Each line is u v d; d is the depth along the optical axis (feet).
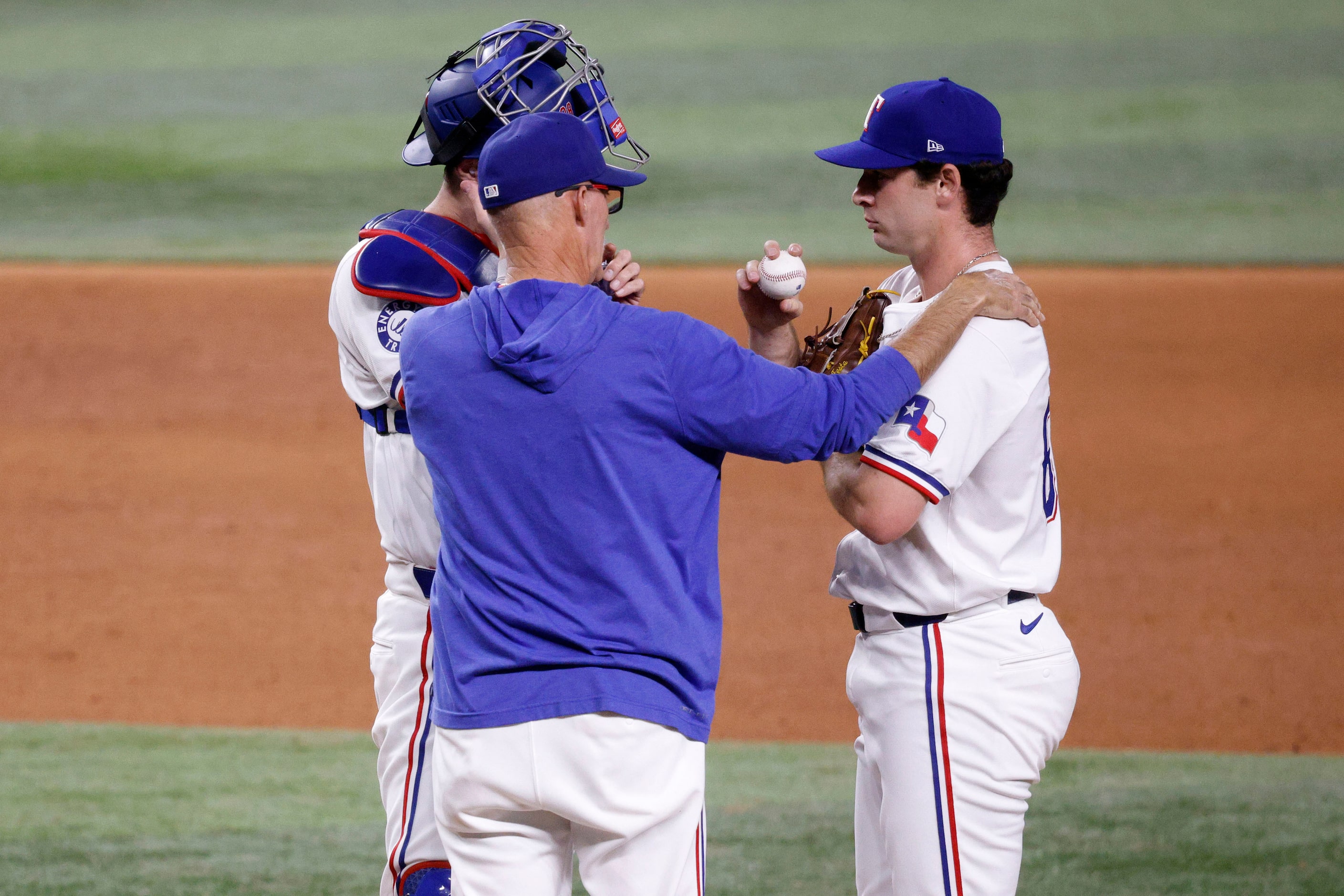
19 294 139.85
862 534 33.73
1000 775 32.24
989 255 33.22
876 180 33.01
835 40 241.96
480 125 33.04
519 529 28.02
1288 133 188.24
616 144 34.81
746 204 168.04
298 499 98.22
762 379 27.91
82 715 67.36
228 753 62.08
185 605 81.51
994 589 32.22
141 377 121.49
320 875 48.80
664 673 28.40
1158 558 86.99
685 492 28.55
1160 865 49.01
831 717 67.00
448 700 29.19
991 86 214.28
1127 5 253.24
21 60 244.22
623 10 266.57
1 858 49.90
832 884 47.98
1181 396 113.80
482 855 29.45
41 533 92.32
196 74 233.35
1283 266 142.61
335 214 168.25
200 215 168.86
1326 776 58.59
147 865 49.52
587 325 27.53
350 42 251.60
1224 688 69.92
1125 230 156.25
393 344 33.22
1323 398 112.68
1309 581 83.10
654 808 28.22
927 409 30.53
